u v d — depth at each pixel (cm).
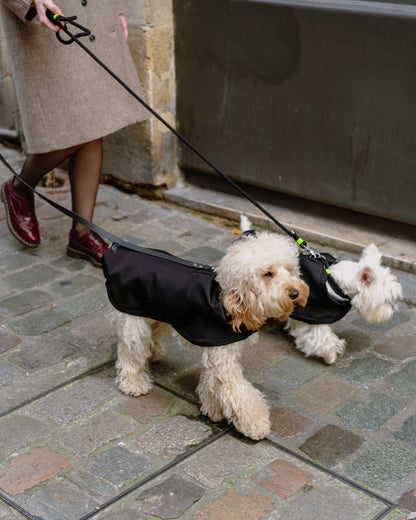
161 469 263
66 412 296
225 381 276
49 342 348
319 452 274
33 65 375
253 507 245
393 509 244
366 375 326
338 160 447
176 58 499
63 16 353
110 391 311
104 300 389
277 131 468
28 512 242
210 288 268
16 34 371
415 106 402
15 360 333
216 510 244
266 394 311
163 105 506
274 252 250
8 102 605
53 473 261
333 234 454
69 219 490
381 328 366
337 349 333
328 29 421
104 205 514
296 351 346
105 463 267
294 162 468
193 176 534
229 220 495
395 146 418
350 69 421
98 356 338
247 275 248
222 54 474
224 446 277
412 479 259
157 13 477
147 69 486
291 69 445
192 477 260
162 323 313
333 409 301
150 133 502
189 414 297
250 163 490
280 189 483
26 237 433
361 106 424
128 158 525
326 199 463
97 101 391
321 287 319
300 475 261
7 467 263
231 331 268
